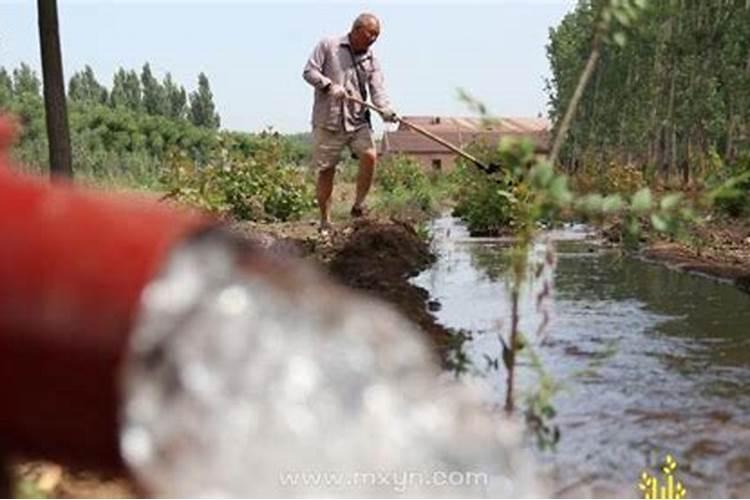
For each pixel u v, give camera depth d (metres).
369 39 11.81
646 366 5.41
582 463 3.55
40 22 9.78
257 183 19.19
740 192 3.04
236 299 0.65
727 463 3.65
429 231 15.87
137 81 113.12
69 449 0.67
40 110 44.84
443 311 7.45
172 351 0.63
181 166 18.92
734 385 4.98
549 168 2.70
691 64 35.12
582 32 48.94
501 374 4.83
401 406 0.64
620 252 11.30
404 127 10.37
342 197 23.19
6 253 0.67
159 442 0.62
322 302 0.66
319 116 11.99
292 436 0.61
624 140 44.91
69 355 0.65
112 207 0.72
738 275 9.67
